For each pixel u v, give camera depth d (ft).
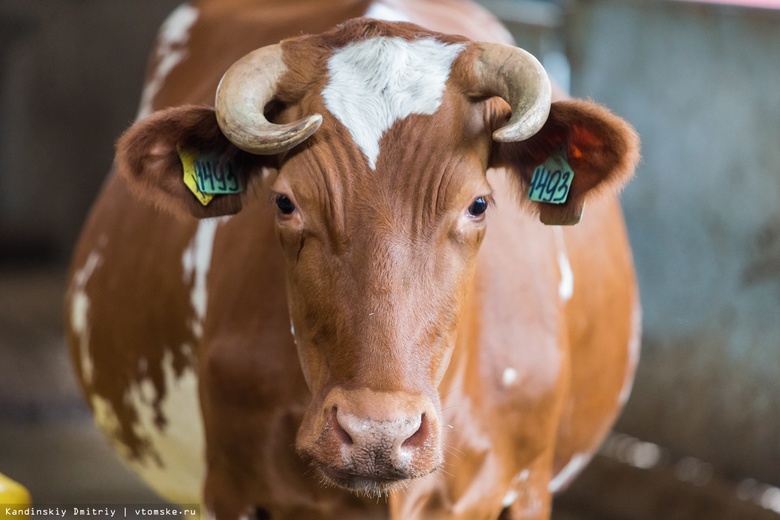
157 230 21.56
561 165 15.96
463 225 14.74
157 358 21.21
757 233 32.30
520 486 19.29
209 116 15.61
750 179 32.48
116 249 23.18
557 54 46.39
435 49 15.31
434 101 14.80
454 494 17.94
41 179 69.36
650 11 35.42
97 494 36.76
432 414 13.92
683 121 34.47
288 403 17.39
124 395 22.91
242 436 17.92
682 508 32.48
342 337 14.21
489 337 18.24
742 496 31.55
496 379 18.25
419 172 14.47
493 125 15.49
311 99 14.94
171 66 25.08
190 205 16.37
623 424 36.52
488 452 18.24
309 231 14.71
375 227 14.25
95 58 70.23
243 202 16.71
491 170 18.80
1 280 60.54
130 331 21.94
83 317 24.50
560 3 49.47
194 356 20.04
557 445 22.00
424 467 13.80
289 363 17.35
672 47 34.78
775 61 31.60
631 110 36.27
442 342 14.61
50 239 69.56
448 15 22.03
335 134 14.65
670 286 35.01
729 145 33.04
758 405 32.32
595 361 22.24
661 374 35.29
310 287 14.71
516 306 18.66
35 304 54.70
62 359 48.19
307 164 14.70
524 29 46.03
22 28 68.54
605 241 23.07
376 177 14.43
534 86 14.48
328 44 15.38
